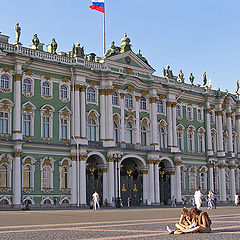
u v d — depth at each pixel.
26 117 59.28
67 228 25.84
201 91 83.81
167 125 75.62
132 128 70.69
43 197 59.06
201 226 22.30
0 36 59.34
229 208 56.28
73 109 63.44
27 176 58.41
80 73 64.06
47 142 60.53
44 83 61.59
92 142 64.75
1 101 56.44
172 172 74.88
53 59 62.25
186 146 79.38
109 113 66.75
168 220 32.62
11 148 56.75
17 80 57.75
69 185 61.75
